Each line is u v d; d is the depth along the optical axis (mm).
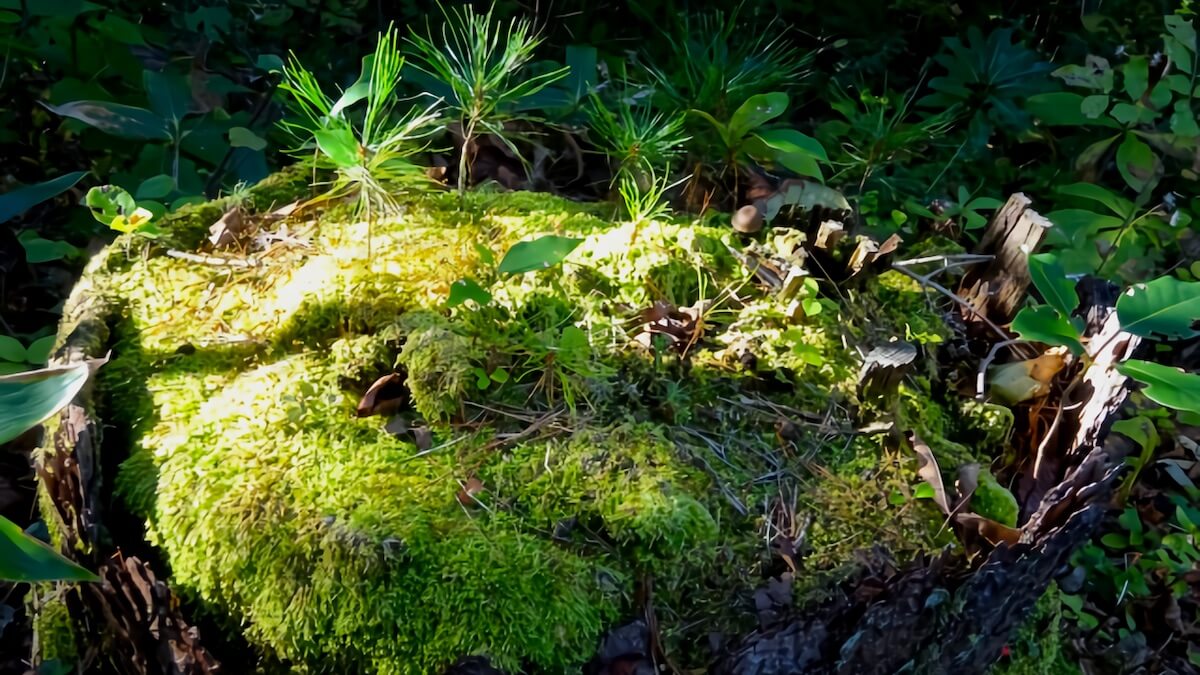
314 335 865
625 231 917
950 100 1360
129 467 805
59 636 862
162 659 787
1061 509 799
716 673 744
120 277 912
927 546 798
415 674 735
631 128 1003
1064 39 1499
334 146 897
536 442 810
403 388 831
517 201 970
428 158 1051
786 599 765
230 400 826
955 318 958
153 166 1169
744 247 935
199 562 768
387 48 917
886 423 846
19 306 1152
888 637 761
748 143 1016
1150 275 1231
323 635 746
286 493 773
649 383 850
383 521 758
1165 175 1342
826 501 810
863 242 921
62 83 1221
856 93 1403
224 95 1246
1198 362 1208
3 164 1211
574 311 877
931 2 1493
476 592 741
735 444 832
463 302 844
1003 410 887
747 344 875
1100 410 857
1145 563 1089
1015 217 955
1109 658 1034
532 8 1456
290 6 1382
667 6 1426
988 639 814
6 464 1035
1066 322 842
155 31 1307
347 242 927
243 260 923
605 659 742
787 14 1479
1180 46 1319
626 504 778
